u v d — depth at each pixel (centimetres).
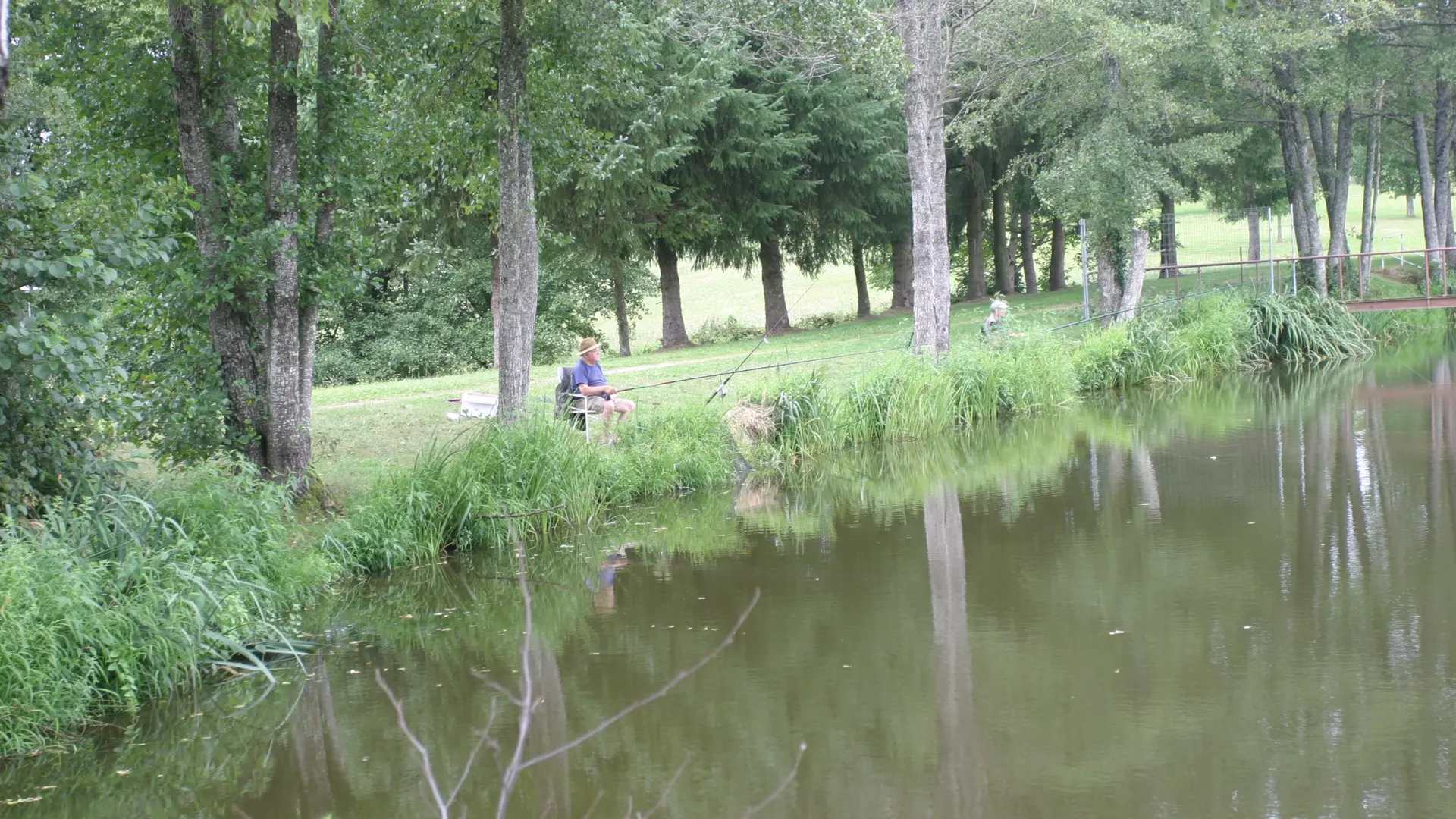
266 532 877
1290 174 2853
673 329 3153
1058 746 561
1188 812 488
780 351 2391
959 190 3719
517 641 775
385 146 1226
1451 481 1123
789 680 669
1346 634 700
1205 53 2286
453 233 2473
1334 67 2439
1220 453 1355
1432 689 608
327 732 630
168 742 627
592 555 1013
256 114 1114
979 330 2614
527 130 1173
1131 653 687
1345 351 2339
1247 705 599
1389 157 3800
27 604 654
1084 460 1366
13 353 751
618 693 662
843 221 3089
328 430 1531
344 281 1112
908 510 1145
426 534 1017
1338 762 529
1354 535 941
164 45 1035
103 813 541
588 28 1232
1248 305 2334
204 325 1067
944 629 752
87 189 1009
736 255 3142
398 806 533
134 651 686
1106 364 2020
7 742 614
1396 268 3209
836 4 1611
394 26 1152
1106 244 2412
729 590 875
